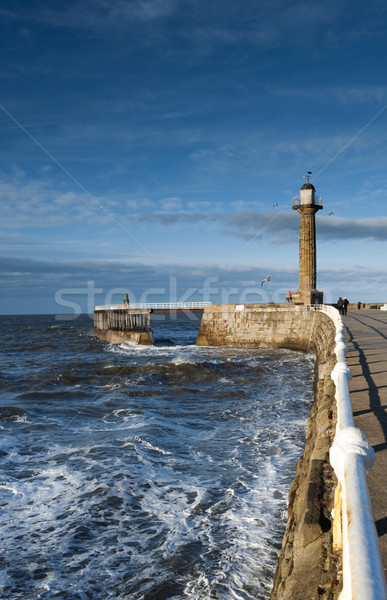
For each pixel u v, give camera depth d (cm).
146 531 871
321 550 374
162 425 1584
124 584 721
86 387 2428
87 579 741
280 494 979
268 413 1705
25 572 765
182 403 1969
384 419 666
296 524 463
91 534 873
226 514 911
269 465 1155
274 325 4175
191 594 682
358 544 187
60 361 3591
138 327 5462
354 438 293
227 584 696
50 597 705
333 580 332
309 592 337
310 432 837
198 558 768
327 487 476
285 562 455
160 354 4019
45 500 1014
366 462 278
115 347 4850
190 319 16462
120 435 1473
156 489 1049
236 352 3969
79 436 1497
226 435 1448
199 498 987
